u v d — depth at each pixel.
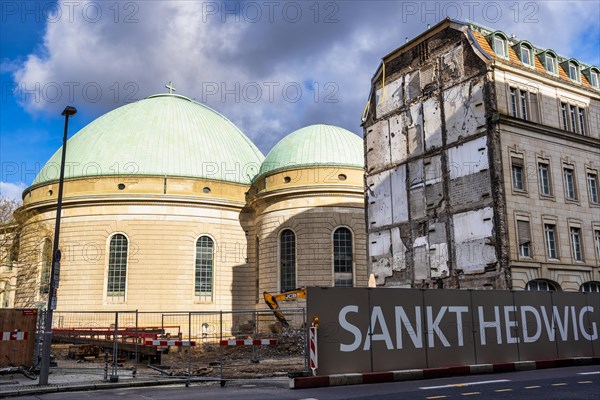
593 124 38.19
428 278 35.84
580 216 35.44
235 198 55.56
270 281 49.84
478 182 33.50
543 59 37.31
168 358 32.09
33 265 51.66
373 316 18.89
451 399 13.74
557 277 33.19
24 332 22.59
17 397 16.58
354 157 51.38
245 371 23.62
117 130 57.91
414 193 37.72
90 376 21.45
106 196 51.31
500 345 21.12
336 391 16.02
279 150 53.31
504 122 33.16
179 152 56.47
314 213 49.03
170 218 51.78
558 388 15.35
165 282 50.38
